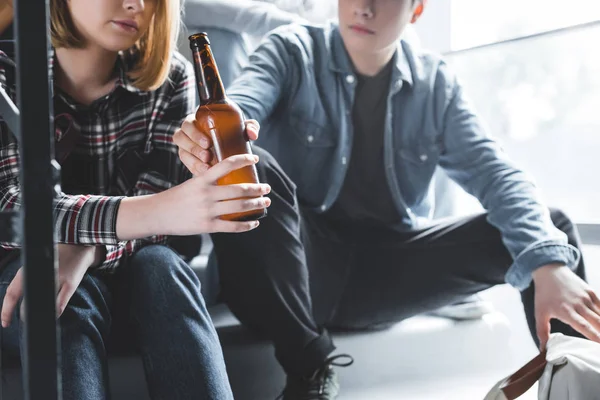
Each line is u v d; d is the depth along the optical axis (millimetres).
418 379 1786
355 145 1894
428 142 1927
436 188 2180
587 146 2158
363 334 1772
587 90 2143
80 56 1267
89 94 1312
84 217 997
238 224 931
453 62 2512
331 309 1812
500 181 1778
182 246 1666
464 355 1834
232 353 1580
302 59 1878
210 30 1977
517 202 1707
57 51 1268
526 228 1648
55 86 1278
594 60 2117
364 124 1894
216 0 1979
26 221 585
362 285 1800
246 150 1037
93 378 1021
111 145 1339
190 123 1060
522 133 2336
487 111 2424
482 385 1750
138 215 976
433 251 1779
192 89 1441
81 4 1198
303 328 1514
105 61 1291
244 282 1509
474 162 1862
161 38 1320
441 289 1784
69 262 1065
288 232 1535
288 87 1889
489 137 1891
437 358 1813
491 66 2402
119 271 1226
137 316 1136
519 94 2330
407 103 1915
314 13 2277
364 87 1890
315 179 1895
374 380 1756
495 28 2449
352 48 1832
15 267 1135
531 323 1604
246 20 2004
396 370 1773
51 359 593
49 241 591
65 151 1280
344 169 1863
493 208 1751
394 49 1907
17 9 573
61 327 1033
